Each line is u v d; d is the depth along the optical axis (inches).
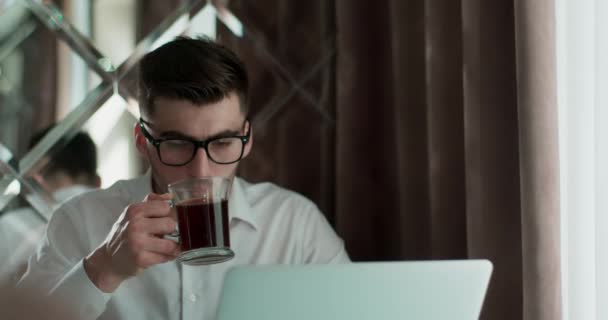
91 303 47.8
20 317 10.1
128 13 75.4
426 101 74.3
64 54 72.9
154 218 46.5
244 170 80.7
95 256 47.7
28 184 71.4
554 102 55.7
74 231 59.9
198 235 43.1
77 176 73.2
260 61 81.1
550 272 54.9
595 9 53.1
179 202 43.3
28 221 71.2
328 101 83.4
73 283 47.5
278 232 62.9
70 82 73.1
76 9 73.3
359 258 79.0
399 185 76.5
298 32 82.7
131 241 45.5
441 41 68.6
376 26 79.6
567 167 55.4
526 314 55.7
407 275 38.9
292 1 82.5
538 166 55.3
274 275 38.1
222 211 43.9
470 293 39.7
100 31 74.3
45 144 72.1
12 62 71.0
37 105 71.9
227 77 51.9
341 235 79.4
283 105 82.1
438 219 68.6
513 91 61.4
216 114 51.7
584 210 54.7
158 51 53.1
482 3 61.9
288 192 66.2
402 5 74.6
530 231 55.5
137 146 57.5
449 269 39.3
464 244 68.0
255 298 38.5
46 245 58.3
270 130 81.6
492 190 61.2
